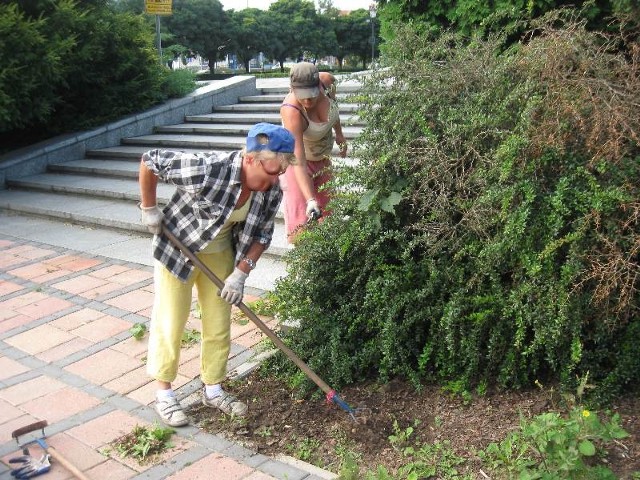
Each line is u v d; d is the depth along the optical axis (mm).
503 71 3543
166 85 10945
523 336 3105
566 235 3078
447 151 3502
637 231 3057
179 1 31578
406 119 3637
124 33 10188
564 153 3148
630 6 3510
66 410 3547
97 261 6125
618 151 3023
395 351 3461
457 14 5129
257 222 3135
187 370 3900
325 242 3646
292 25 37094
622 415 3064
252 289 5090
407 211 3609
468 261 3428
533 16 4676
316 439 3166
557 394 3230
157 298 3299
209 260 3264
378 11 5793
